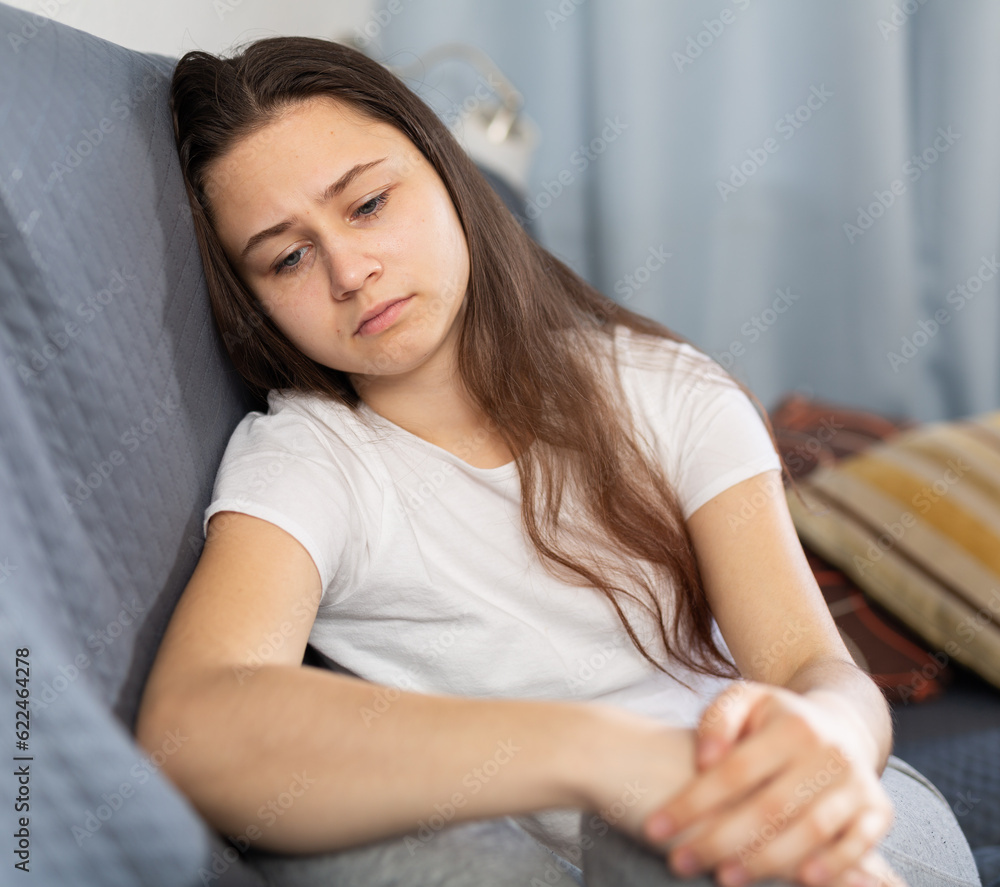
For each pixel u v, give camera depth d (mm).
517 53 1717
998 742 971
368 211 660
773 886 425
